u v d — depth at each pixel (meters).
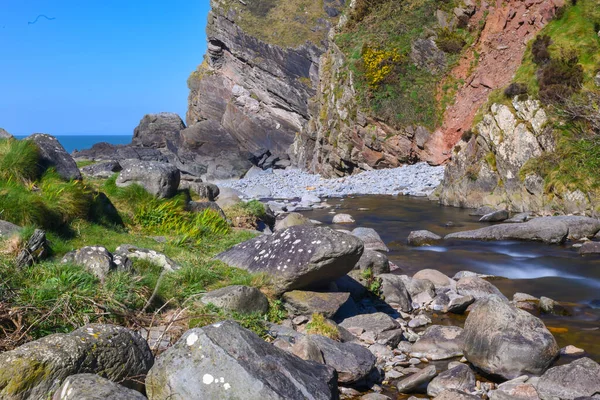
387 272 11.03
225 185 38.34
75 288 6.73
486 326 7.03
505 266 12.71
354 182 32.84
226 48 54.28
